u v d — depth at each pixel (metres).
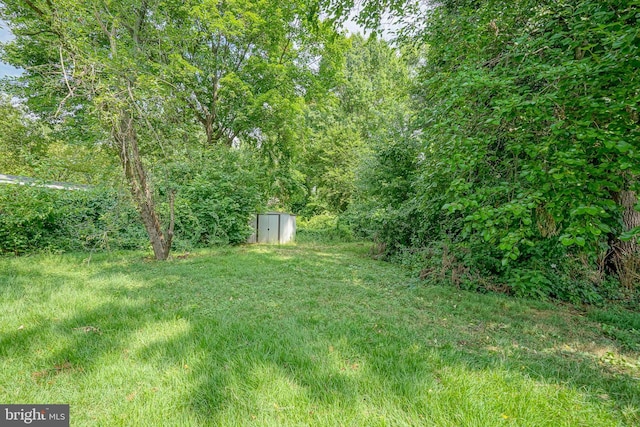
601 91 2.46
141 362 2.29
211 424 1.68
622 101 2.26
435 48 5.14
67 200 7.63
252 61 12.24
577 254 4.69
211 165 10.43
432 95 5.09
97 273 5.30
